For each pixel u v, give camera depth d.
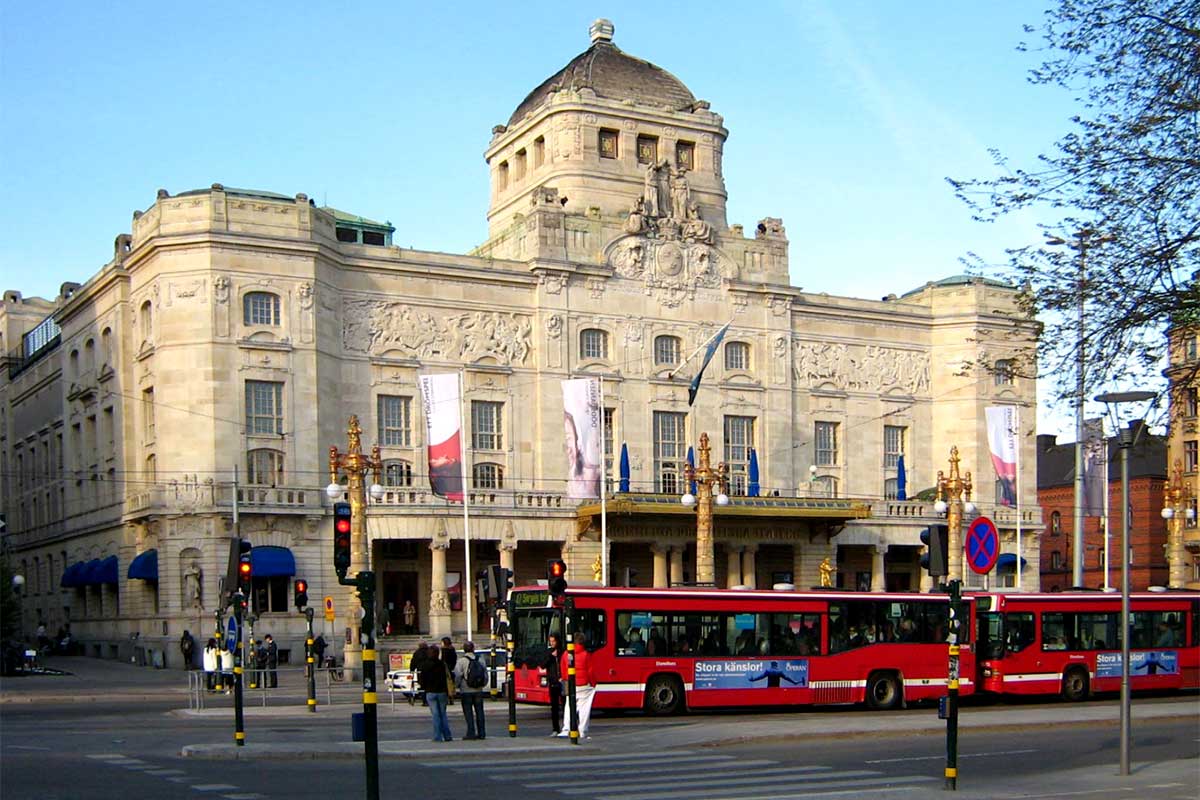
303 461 79.50
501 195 104.94
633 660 45.41
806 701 47.53
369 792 22.25
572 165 95.81
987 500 102.00
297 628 78.31
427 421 73.94
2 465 117.06
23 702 54.75
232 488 76.94
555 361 88.19
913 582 101.62
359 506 62.94
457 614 84.81
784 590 49.00
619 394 89.69
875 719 43.56
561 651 44.62
